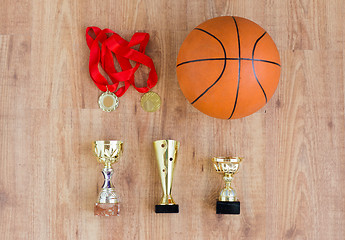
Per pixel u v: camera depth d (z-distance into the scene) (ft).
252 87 4.54
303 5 5.52
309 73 5.46
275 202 5.33
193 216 5.30
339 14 5.49
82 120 5.34
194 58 4.59
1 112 5.31
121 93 5.32
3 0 5.41
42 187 5.25
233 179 5.34
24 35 5.39
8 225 5.20
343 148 5.41
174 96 5.41
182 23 5.44
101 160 5.02
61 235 5.22
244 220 5.31
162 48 5.42
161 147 5.07
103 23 5.42
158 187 5.31
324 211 5.33
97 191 5.28
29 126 5.32
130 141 5.35
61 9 5.42
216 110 4.74
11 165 5.26
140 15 5.44
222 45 4.50
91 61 5.25
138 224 5.26
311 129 5.42
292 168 5.37
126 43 5.35
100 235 5.24
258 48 4.57
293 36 5.49
